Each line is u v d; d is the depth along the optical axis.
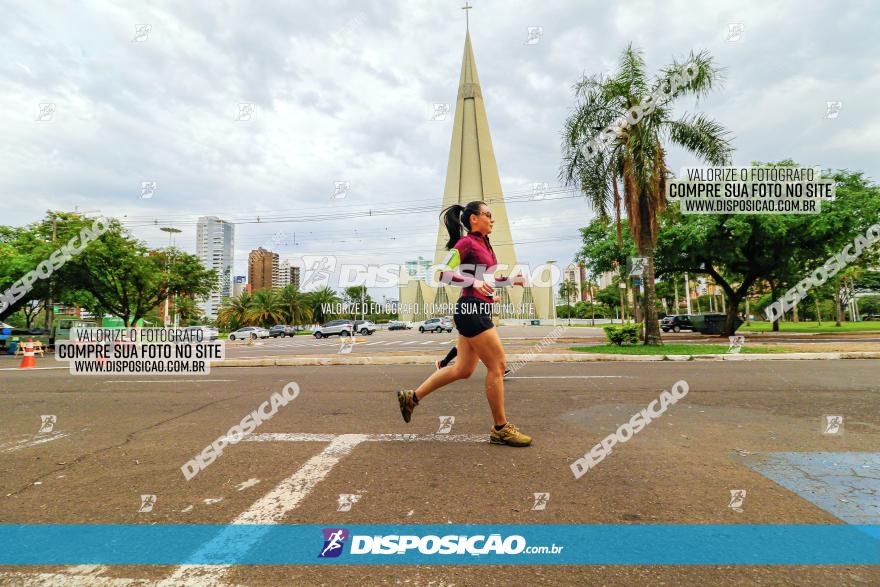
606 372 7.92
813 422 4.04
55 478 2.84
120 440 3.73
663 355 10.55
